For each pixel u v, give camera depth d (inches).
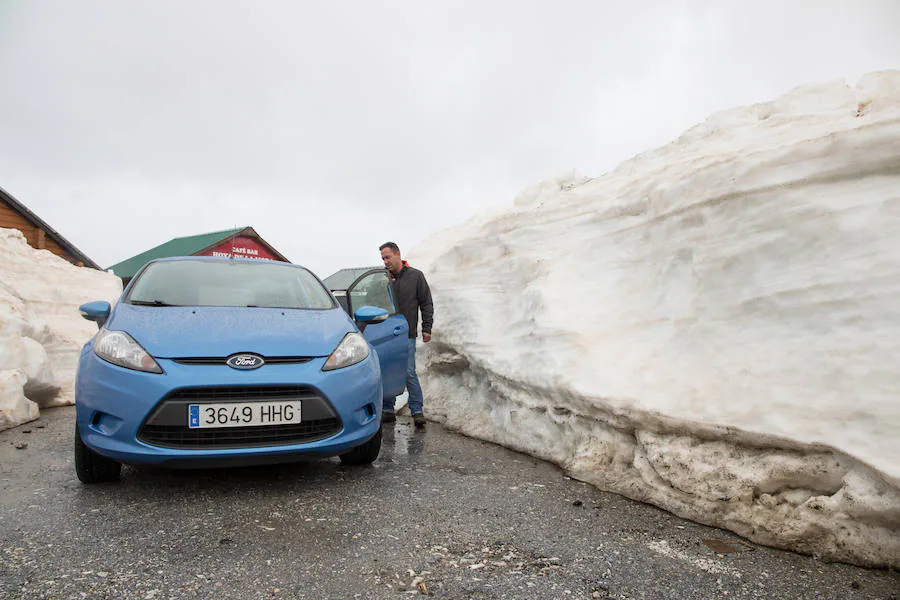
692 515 108.9
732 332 121.8
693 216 147.6
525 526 103.9
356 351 135.2
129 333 122.3
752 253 124.0
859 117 145.3
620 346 150.5
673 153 209.5
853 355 96.6
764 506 100.3
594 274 180.4
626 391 133.6
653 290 155.6
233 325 129.3
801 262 114.1
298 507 111.0
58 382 250.5
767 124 182.2
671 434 120.5
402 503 115.7
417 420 214.7
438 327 250.7
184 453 109.9
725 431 107.7
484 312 224.1
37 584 76.5
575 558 89.5
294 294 159.6
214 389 113.8
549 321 172.6
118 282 405.7
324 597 74.7
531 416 171.9
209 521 102.0
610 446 138.1
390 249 216.2
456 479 136.6
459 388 241.1
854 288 102.0
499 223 248.5
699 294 134.6
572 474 141.4
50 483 125.0
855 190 112.3
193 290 150.9
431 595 76.0
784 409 101.3
